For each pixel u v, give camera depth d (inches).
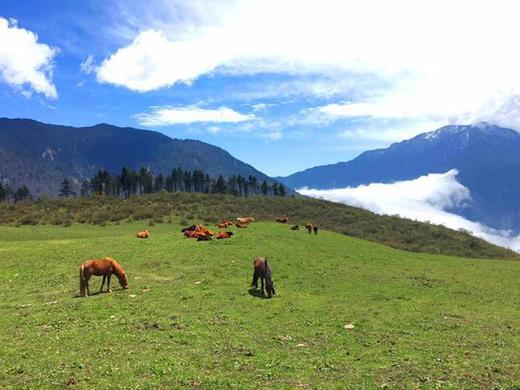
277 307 1018.1
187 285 1206.3
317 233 2345.0
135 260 1544.0
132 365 636.7
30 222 3518.7
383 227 4180.6
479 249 3752.5
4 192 7372.1
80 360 653.3
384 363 685.9
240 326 862.5
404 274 1536.7
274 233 2139.5
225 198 4933.6
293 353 723.4
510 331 911.7
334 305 1055.6
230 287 1192.8
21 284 1247.5
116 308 970.7
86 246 1819.6
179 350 711.7
